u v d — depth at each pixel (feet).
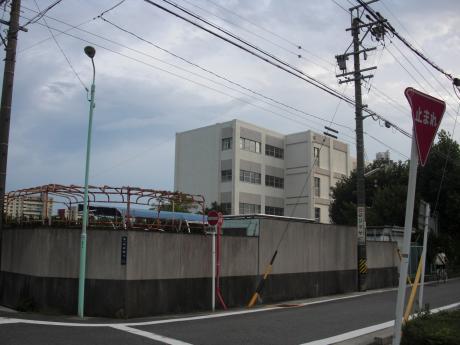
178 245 44.98
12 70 45.50
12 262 47.57
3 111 45.09
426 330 22.06
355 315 42.24
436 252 94.02
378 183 135.23
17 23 45.57
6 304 47.06
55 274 41.88
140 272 41.57
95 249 41.42
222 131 198.18
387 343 29.50
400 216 105.60
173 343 28.53
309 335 32.12
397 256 82.64
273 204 207.31
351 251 69.67
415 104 18.15
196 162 204.95
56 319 37.52
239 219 57.57
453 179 98.63
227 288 49.42
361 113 72.18
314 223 62.95
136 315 40.78
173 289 44.01
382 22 52.06
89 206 47.80
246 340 29.94
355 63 72.28
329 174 218.38
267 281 54.13
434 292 64.39
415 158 18.17
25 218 50.49
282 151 216.54
